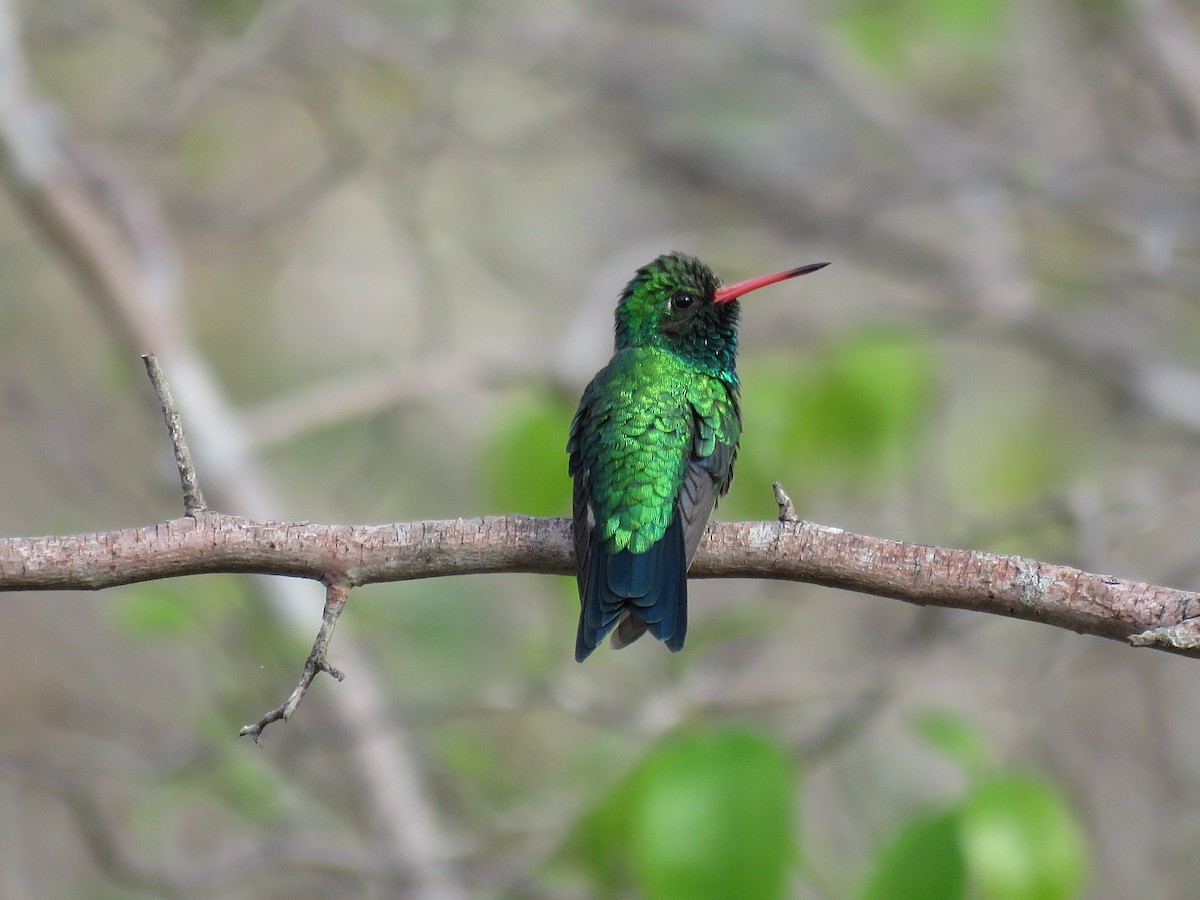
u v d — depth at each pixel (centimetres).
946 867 798
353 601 1384
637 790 837
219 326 1808
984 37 1452
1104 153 1480
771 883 791
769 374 1255
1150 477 1264
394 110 1683
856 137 1842
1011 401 1750
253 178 1855
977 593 632
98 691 1492
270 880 1277
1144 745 1412
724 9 1786
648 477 761
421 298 1527
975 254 1683
